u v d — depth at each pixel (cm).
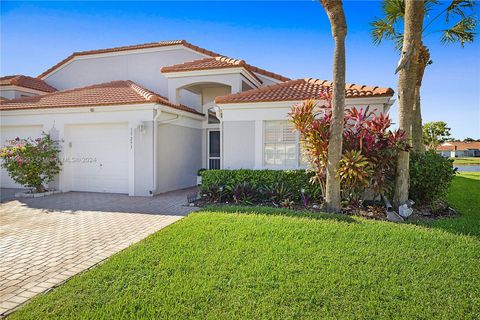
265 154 1302
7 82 1894
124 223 883
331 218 831
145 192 1380
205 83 1648
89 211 1052
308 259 554
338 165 929
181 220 843
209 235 691
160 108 1390
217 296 434
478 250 595
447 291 441
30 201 1247
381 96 1145
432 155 1076
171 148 1548
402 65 942
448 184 1034
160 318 387
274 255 572
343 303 413
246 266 527
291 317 384
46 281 505
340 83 914
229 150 1328
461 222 820
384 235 682
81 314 397
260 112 1289
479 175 2367
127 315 394
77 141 1513
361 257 559
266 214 885
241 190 1152
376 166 956
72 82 2147
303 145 1032
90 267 561
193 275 499
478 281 469
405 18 954
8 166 1355
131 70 2009
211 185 1222
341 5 896
